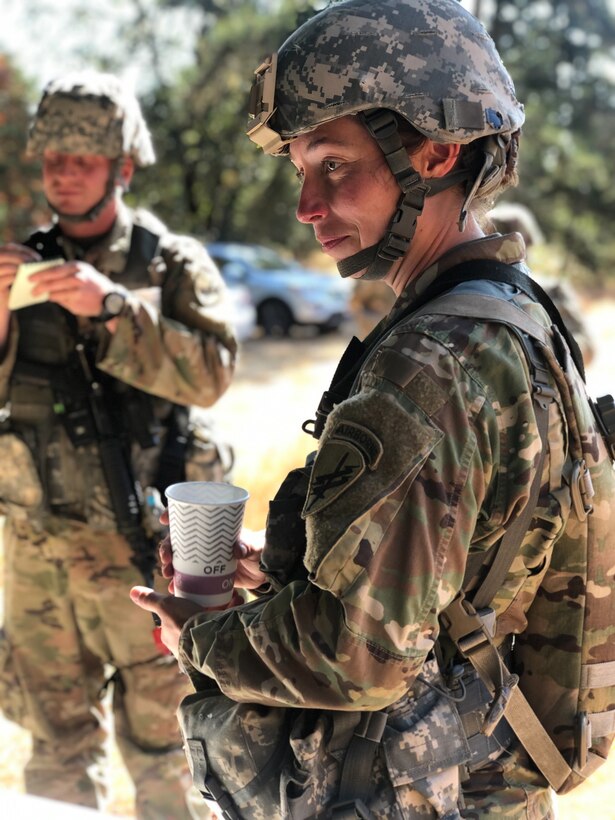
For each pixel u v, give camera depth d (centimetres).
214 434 270
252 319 1441
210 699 142
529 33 2980
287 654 125
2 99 1788
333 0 135
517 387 124
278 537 142
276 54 134
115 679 269
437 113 128
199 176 2505
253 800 134
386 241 134
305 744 129
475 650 130
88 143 251
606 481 137
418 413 120
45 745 267
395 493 119
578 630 138
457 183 135
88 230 262
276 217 2708
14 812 142
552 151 2939
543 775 140
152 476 259
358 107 128
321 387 976
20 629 265
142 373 249
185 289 263
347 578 119
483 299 128
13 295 243
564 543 136
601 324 1514
